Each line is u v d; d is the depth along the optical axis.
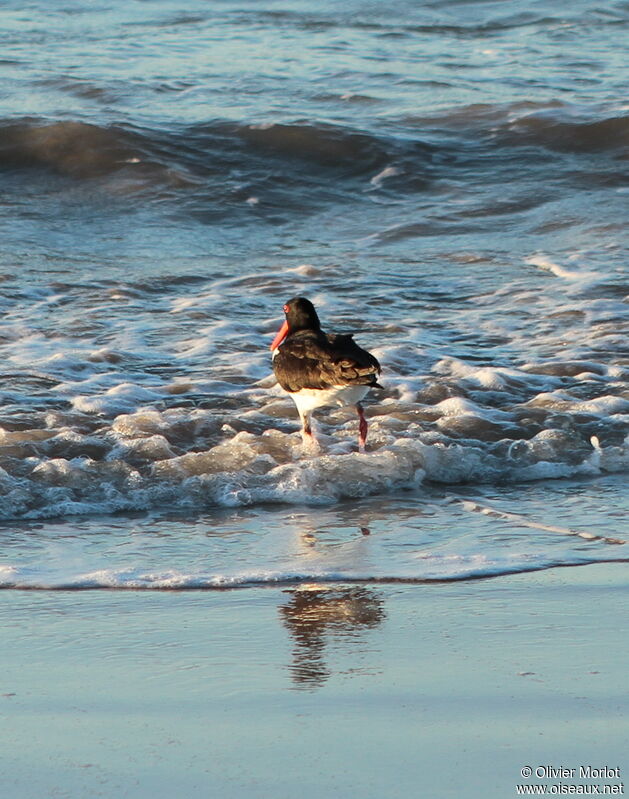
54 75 38.78
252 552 11.85
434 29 47.25
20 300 22.41
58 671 8.66
